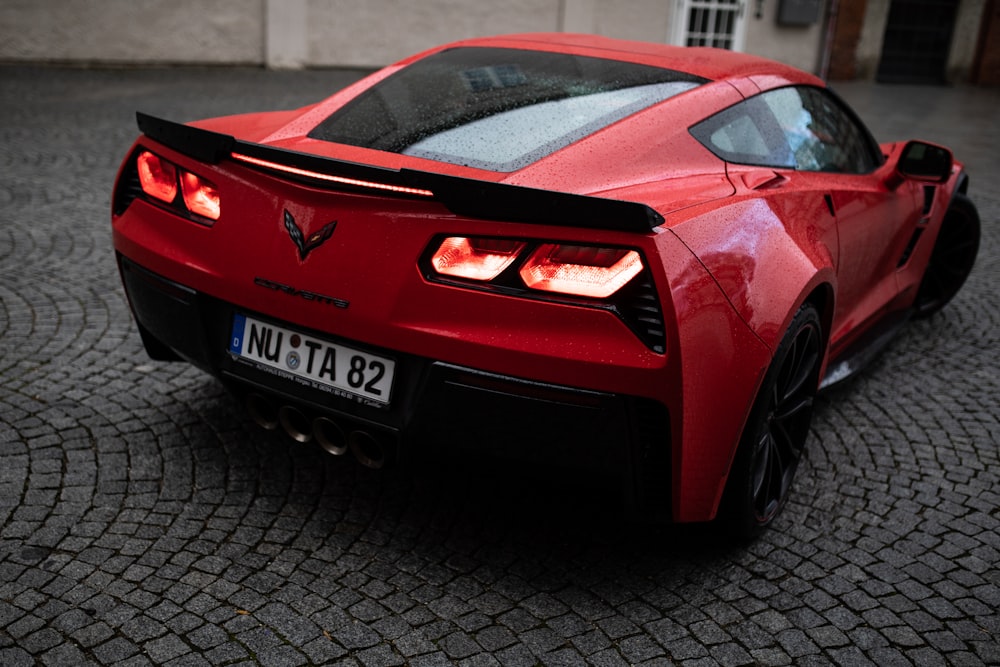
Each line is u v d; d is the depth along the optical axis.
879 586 2.32
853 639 2.11
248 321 2.26
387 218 2.02
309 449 2.78
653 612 2.16
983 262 5.50
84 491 2.48
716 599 2.22
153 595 2.08
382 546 2.34
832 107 3.38
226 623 2.01
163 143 2.40
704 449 2.09
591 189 2.16
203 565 2.21
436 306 1.98
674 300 1.93
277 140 2.47
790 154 2.91
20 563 2.16
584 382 1.93
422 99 2.62
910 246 3.83
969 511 2.72
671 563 2.36
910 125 11.27
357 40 12.06
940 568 2.42
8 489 2.46
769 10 14.61
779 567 2.38
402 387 2.07
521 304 1.93
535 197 1.89
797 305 2.29
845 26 15.32
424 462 2.14
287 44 11.57
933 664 2.04
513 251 1.94
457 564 2.29
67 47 10.26
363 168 1.99
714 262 2.06
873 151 3.65
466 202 1.93
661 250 1.94
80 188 5.76
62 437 2.75
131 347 3.44
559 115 2.47
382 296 2.02
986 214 6.76
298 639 1.97
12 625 1.95
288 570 2.21
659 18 13.85
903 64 16.33
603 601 2.19
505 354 1.94
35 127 7.36
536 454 2.03
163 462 2.66
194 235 2.31
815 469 2.94
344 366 2.13
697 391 2.00
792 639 2.10
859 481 2.87
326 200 2.08
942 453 3.09
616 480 2.05
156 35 10.77
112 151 6.81
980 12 16.48
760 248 2.23
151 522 2.37
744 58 3.10
